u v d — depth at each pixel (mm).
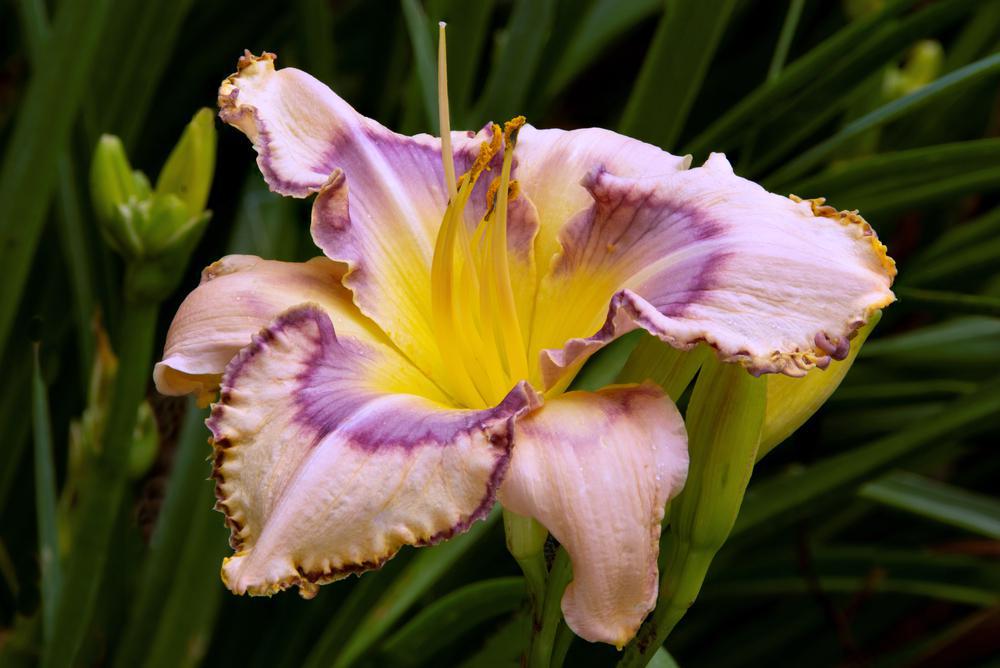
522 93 766
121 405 679
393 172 634
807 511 729
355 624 727
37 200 729
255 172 817
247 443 568
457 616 697
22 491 830
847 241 580
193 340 602
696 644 839
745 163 789
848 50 723
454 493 557
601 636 557
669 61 726
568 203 635
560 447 564
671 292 584
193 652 732
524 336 627
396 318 616
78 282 768
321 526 555
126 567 744
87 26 723
